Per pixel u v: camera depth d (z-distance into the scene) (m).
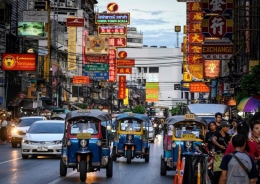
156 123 85.06
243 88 36.88
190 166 15.66
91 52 102.62
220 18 41.94
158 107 134.62
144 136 32.72
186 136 24.22
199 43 67.31
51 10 130.62
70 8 132.25
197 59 67.50
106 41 102.75
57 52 103.88
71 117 22.86
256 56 50.50
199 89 84.25
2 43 66.31
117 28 105.75
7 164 28.50
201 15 67.19
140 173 26.11
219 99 69.75
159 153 41.50
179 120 24.52
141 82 185.00
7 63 60.34
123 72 112.81
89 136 22.12
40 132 32.97
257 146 13.97
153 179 23.50
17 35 71.81
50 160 31.22
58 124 33.72
